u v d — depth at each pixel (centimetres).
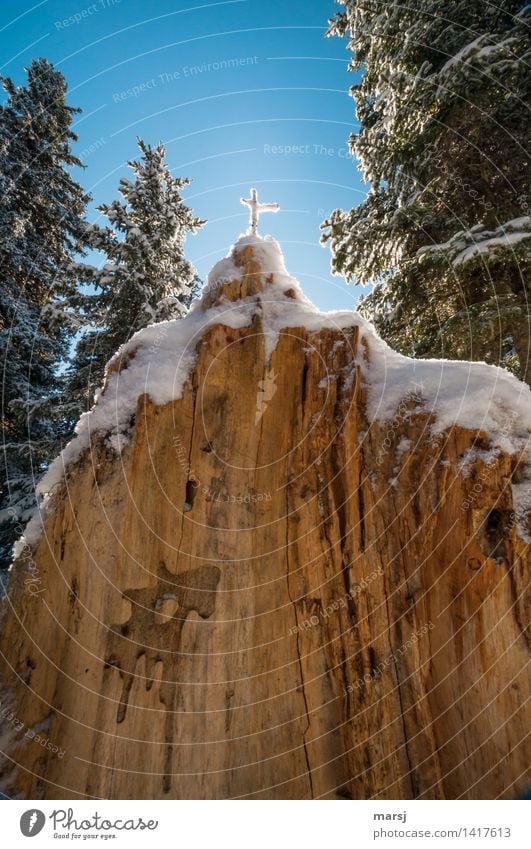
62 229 1437
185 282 1140
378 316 876
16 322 1227
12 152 1394
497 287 716
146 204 1091
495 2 741
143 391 346
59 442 1066
